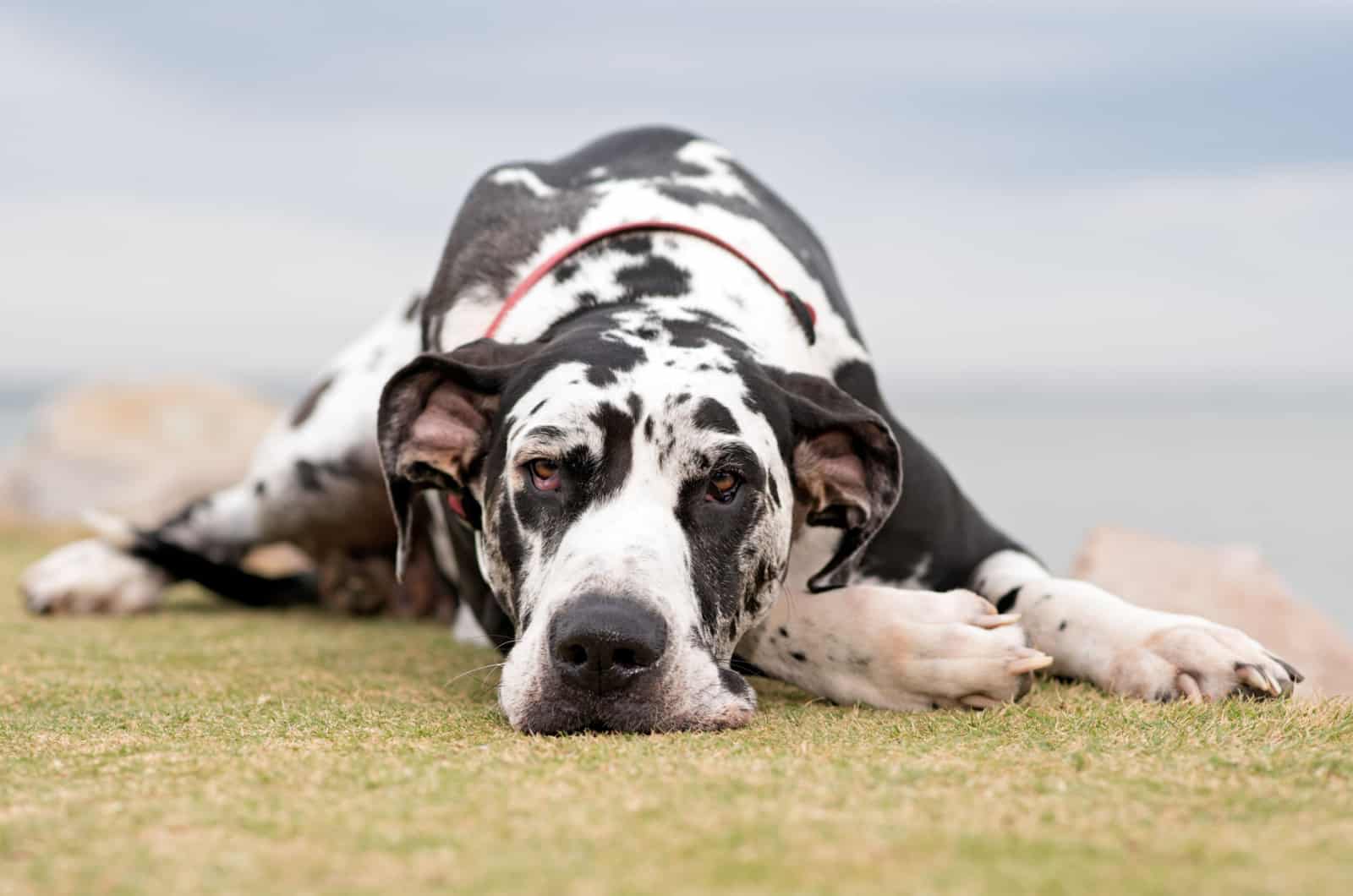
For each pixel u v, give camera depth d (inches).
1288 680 138.2
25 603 246.1
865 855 75.7
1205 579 233.9
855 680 142.0
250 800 90.7
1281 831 82.0
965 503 183.5
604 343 141.1
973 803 88.2
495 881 72.0
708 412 133.1
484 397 146.0
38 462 455.2
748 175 197.9
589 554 125.0
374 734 119.1
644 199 179.3
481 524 147.9
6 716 137.0
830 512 151.6
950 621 141.6
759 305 161.0
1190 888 70.1
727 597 133.6
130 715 134.9
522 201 184.2
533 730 120.3
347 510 236.1
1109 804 88.5
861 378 175.0
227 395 504.4
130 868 75.7
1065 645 152.4
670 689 121.0
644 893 69.6
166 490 439.2
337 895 70.5
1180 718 125.7
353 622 239.1
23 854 79.0
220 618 240.8
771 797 89.4
